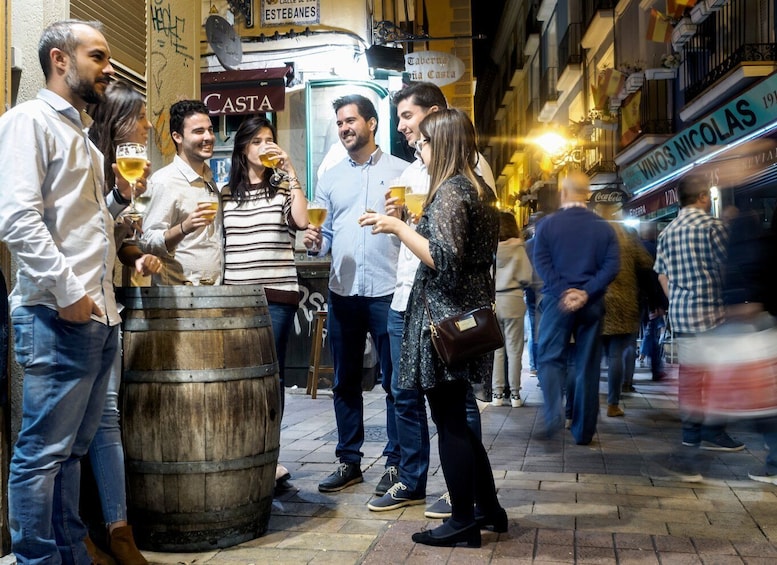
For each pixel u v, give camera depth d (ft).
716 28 48.70
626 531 12.21
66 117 9.65
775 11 41.68
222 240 14.84
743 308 14.78
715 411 15.28
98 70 9.72
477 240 11.20
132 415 11.30
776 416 14.97
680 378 15.99
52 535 9.75
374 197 14.84
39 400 9.34
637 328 23.24
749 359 14.85
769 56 41.78
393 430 14.46
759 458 17.13
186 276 13.67
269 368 12.04
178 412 11.21
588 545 11.52
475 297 11.22
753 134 40.19
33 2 11.76
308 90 33.42
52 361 9.28
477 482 11.88
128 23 14.73
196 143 13.91
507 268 25.20
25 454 9.41
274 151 14.07
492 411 24.44
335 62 33.78
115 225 11.31
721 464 16.76
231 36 31.99
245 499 11.72
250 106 32.17
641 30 63.77
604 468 16.66
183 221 13.29
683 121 54.03
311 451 18.34
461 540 11.43
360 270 14.69
